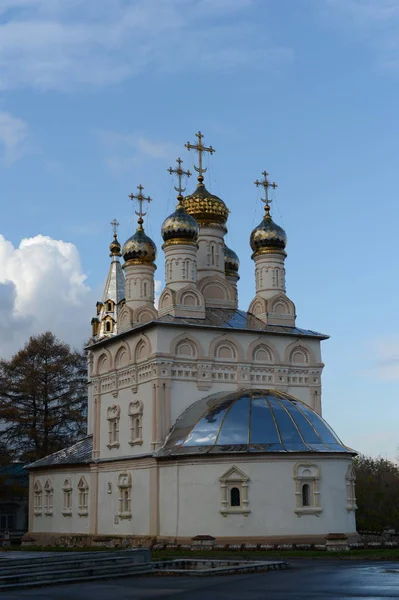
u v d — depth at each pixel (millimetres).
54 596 23281
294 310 56875
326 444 45969
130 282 58906
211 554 39844
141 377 52094
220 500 44312
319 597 21875
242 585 25516
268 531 43562
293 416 46781
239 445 44875
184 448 46250
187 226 55094
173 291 53594
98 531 54219
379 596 21953
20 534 81438
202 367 51344
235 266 66875
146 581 27594
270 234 57875
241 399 47781
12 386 81250
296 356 55125
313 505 44438
